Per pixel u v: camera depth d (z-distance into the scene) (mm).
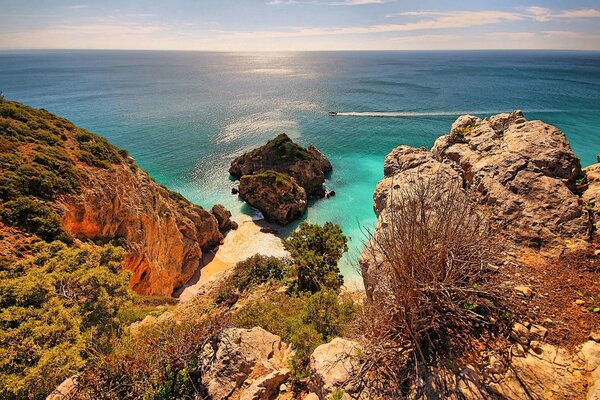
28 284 10094
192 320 12578
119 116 88750
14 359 8320
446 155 14773
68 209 20266
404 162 16156
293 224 40156
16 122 26000
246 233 38375
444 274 5262
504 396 4297
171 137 71750
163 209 30312
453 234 5395
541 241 7355
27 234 17203
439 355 4949
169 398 6859
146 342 8703
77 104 104562
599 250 6672
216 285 20812
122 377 7250
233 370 7156
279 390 6781
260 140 70562
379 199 13852
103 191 23500
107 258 13273
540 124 12062
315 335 8531
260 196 41906
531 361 4633
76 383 7430
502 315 5305
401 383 4840
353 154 61750
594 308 5297
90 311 10078
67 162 23375
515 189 9016
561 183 8758
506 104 97375
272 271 20922
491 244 6434
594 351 4586
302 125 81312
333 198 45938
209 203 44719
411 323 4781
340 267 25734
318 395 5645
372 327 5258
